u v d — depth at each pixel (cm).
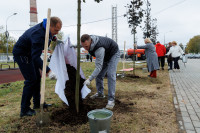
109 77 350
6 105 373
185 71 1073
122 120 290
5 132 250
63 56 306
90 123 221
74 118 288
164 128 264
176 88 549
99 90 417
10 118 298
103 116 232
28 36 273
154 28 1855
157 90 509
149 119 296
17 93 478
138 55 2375
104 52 317
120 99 414
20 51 282
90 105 361
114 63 349
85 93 319
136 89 521
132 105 369
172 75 865
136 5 819
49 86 557
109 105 347
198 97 439
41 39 267
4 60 2922
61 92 278
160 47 1107
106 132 221
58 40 295
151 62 713
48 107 352
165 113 324
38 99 342
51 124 271
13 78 827
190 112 331
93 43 304
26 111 307
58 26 269
